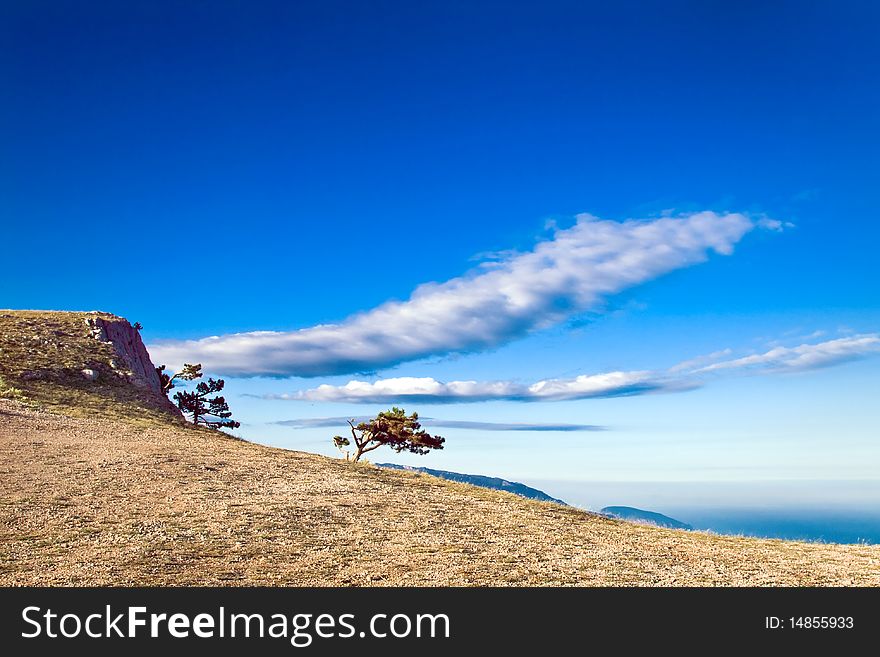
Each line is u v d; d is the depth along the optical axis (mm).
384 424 54719
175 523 18875
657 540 21969
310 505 22438
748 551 20609
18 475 24266
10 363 51062
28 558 15031
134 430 40062
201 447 35781
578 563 16844
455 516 22703
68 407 44375
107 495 22141
